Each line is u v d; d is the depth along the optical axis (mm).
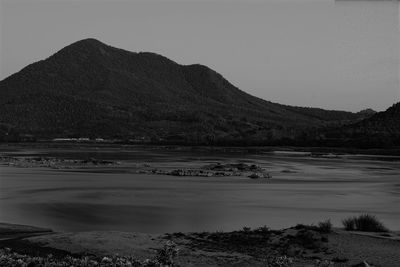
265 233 22562
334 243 20625
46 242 21219
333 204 36219
